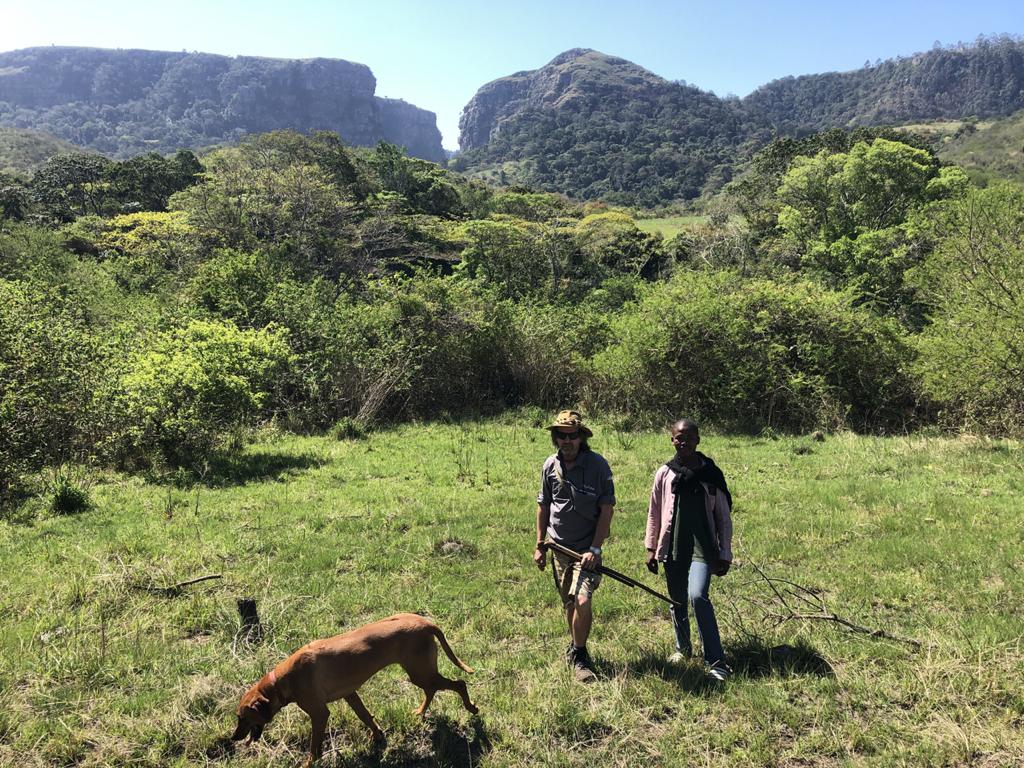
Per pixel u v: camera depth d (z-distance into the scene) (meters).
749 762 3.43
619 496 8.95
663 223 74.94
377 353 15.73
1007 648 4.38
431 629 3.69
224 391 11.28
